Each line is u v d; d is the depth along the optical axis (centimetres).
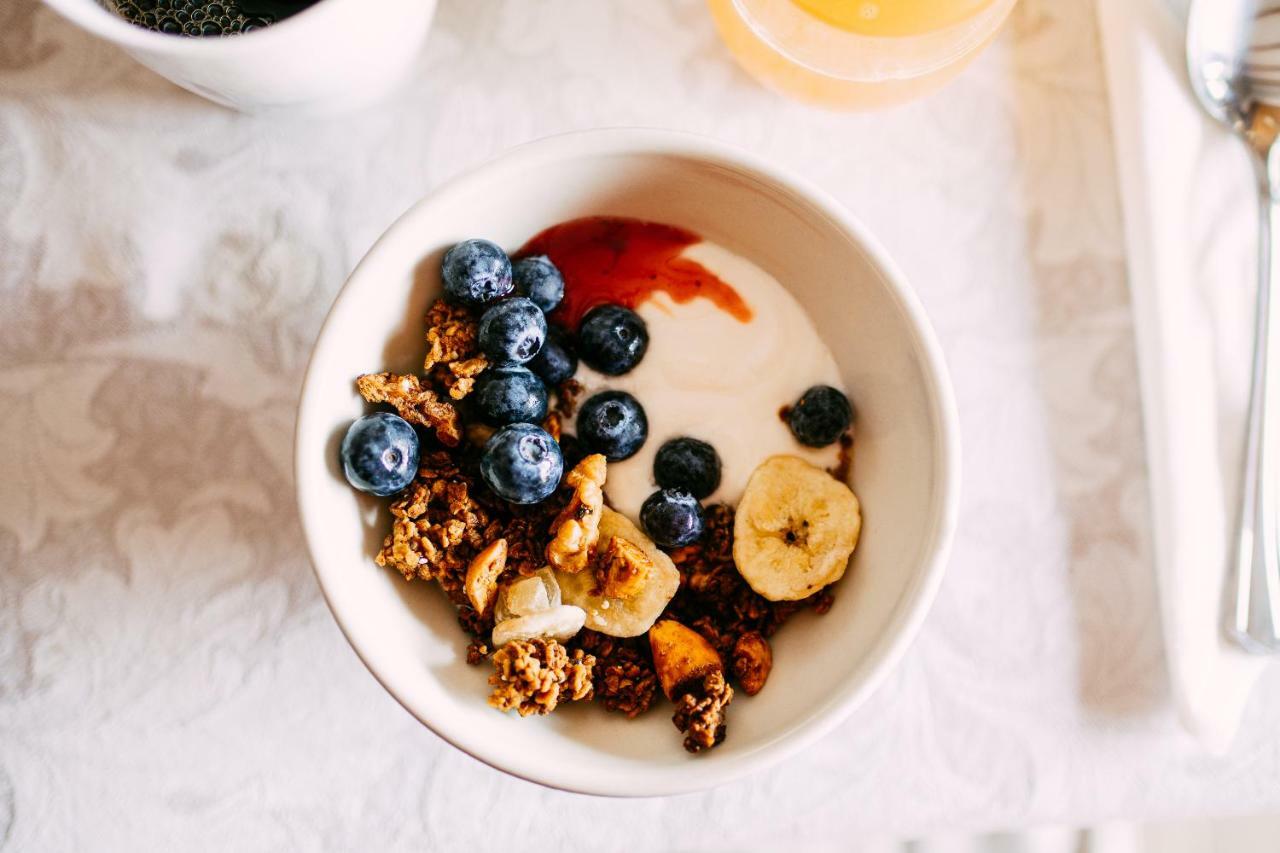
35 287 38
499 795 38
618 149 34
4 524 38
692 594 36
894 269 33
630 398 36
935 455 33
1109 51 39
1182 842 43
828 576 35
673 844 38
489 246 34
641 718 34
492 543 35
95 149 38
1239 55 38
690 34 39
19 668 38
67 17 31
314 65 33
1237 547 38
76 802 37
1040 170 39
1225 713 38
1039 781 38
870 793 38
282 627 38
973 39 35
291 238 38
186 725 38
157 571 38
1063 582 39
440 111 38
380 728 38
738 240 36
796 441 36
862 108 37
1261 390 38
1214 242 38
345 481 34
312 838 38
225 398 38
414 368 35
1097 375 39
